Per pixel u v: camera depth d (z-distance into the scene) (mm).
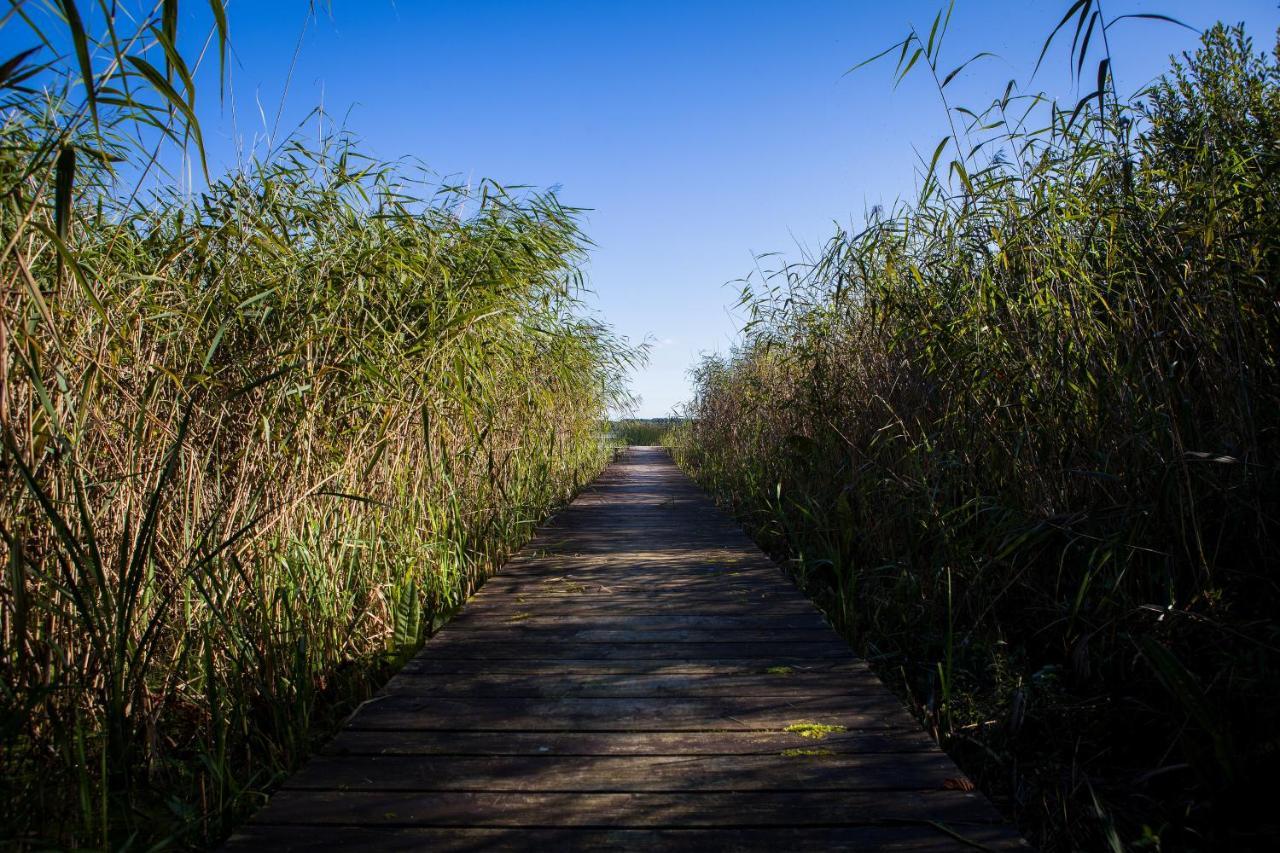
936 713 2365
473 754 1932
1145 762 2068
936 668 2775
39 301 1598
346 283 2957
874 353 4293
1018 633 2906
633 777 1800
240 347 2805
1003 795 2016
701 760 1890
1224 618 2203
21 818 1626
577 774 1816
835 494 4352
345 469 2887
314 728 2373
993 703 2406
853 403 4383
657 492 8914
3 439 1622
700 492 8906
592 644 2896
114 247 2395
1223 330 2486
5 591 1807
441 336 3387
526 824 1590
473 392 3877
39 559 1960
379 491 3312
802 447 4559
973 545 3131
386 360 3145
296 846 1504
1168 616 2264
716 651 2803
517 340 4777
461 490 4266
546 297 5234
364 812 1639
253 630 2352
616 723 2131
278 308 2824
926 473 3439
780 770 1830
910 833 1553
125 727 1938
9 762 1702
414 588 3070
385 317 3268
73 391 2070
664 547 5109
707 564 4492
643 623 3191
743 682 2467
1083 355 2744
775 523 5457
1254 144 2893
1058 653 2732
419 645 3037
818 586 4043
